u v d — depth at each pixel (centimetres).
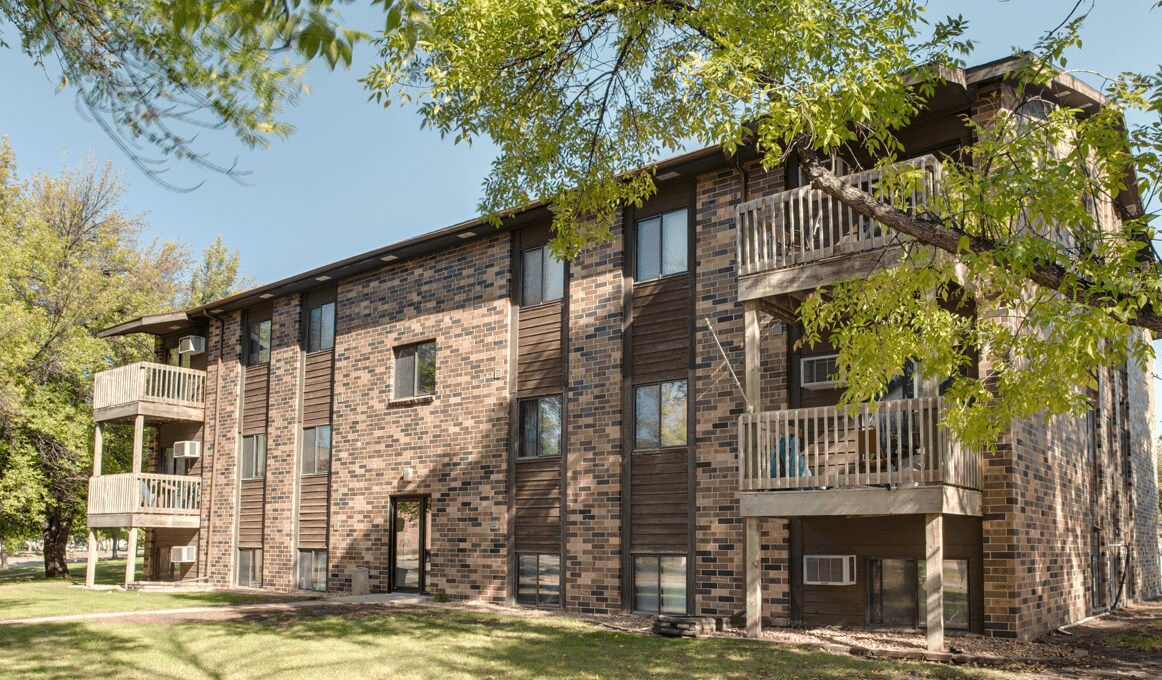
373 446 2192
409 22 552
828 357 1434
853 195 898
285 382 2473
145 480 2619
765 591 1460
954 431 1073
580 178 1320
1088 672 1029
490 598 1870
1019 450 1296
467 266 2039
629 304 1719
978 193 830
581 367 1778
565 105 1270
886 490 1184
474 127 1221
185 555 2645
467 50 1088
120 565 4328
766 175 1548
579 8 1111
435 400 2058
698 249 1627
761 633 1303
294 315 2484
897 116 968
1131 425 2181
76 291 3128
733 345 1554
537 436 1856
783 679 1000
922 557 1332
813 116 930
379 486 2161
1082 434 1672
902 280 955
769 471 1274
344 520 2236
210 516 2639
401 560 2103
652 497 1638
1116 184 859
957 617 1298
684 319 1636
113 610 1777
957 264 1148
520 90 1212
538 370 1864
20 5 609
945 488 1156
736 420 1530
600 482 1712
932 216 886
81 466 2978
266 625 1484
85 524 3422
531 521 1828
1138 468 2262
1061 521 1470
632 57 1223
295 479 2391
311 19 531
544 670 1067
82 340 3012
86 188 3512
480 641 1292
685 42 1194
